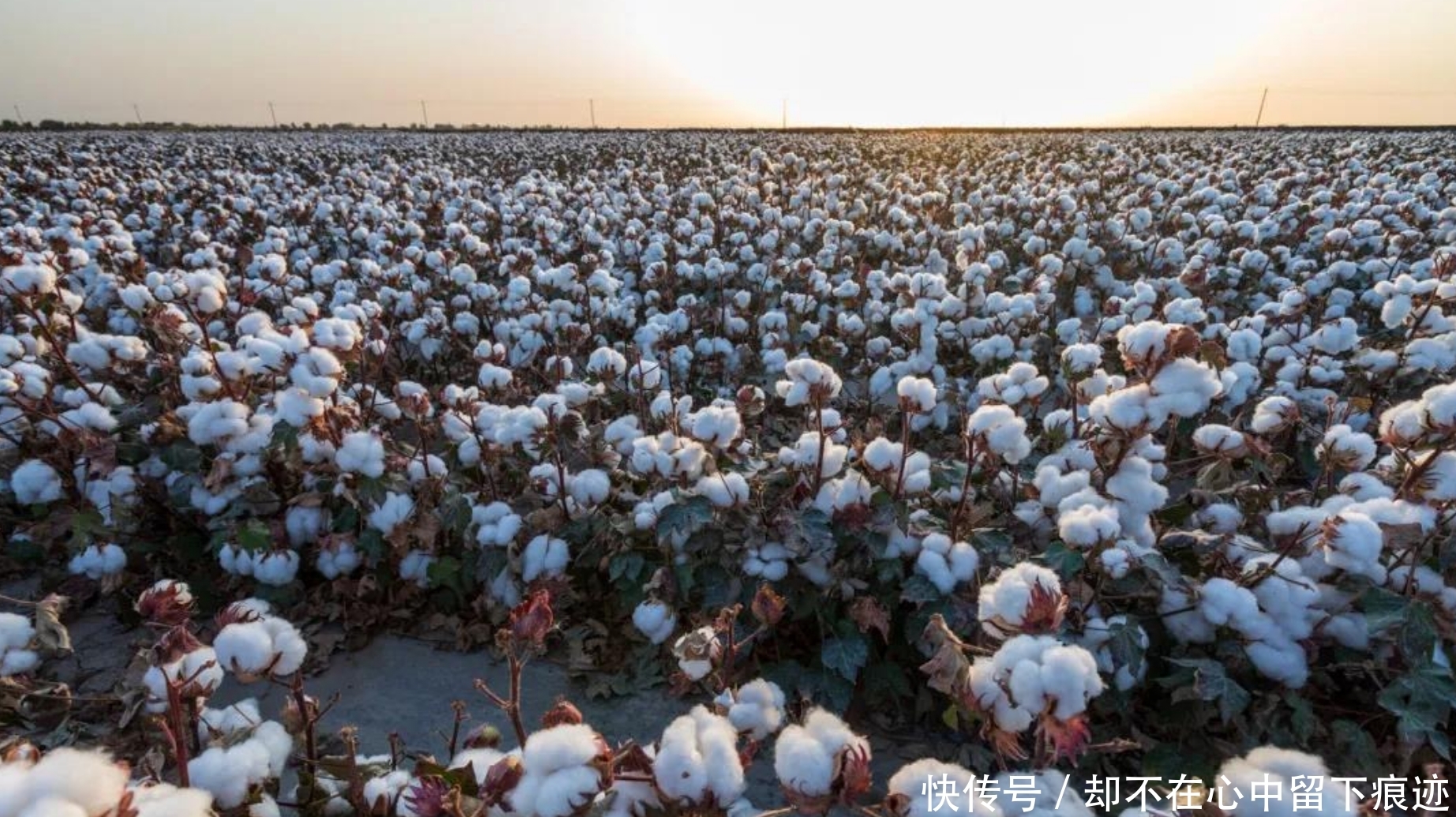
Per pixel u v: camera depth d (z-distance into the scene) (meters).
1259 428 2.69
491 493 3.17
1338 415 3.49
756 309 6.26
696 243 7.30
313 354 2.91
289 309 3.72
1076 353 3.01
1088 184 9.98
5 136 30.94
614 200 11.40
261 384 3.48
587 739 1.32
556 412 3.04
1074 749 1.32
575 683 2.81
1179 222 7.98
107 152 20.77
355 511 3.03
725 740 1.31
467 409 3.35
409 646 3.01
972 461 2.53
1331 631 2.20
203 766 1.53
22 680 2.14
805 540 2.44
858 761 1.26
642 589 2.72
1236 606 2.10
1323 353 4.04
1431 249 7.23
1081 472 2.49
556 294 6.23
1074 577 2.27
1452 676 2.02
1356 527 2.02
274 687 2.83
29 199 10.14
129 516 3.08
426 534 2.95
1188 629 2.21
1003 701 1.44
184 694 1.69
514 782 1.33
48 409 3.29
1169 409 2.12
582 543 2.92
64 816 1.00
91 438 3.18
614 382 3.68
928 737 2.50
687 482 2.66
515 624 1.66
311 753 1.85
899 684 2.48
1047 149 23.03
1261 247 7.88
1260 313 4.91
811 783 1.27
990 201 10.34
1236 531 2.56
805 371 2.57
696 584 2.72
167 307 3.59
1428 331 3.95
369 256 8.09
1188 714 2.20
